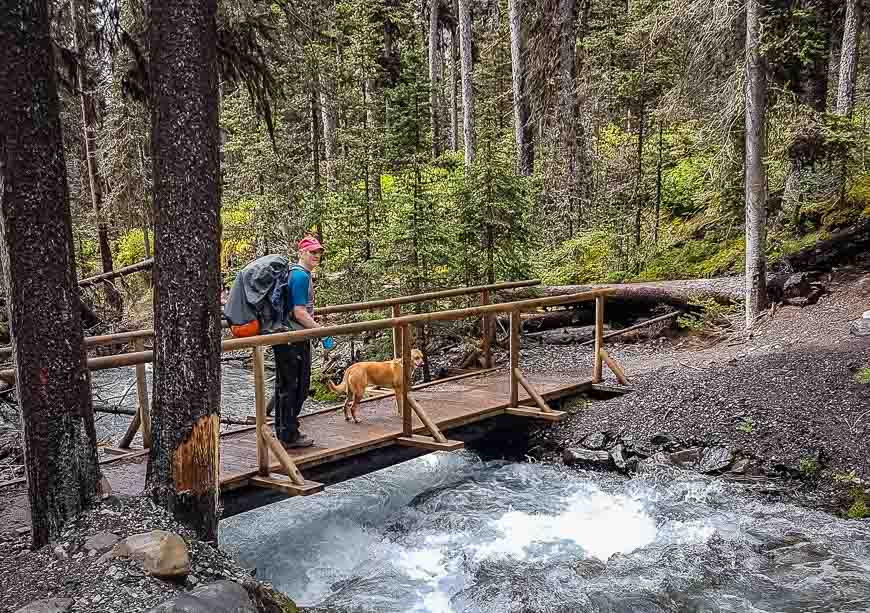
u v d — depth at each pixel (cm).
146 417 639
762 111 1064
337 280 1328
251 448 655
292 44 699
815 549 600
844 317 988
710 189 1362
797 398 807
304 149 1800
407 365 693
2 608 349
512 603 539
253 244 1927
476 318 1212
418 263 1128
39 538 411
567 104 1695
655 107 1642
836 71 1920
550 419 809
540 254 1747
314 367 1286
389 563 632
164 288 423
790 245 1285
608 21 2050
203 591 365
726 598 532
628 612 518
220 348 442
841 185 1292
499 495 776
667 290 1253
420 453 728
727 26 1095
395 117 1264
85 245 2111
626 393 930
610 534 667
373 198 1396
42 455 404
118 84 806
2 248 396
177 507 433
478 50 3397
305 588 596
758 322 1095
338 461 652
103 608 346
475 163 1173
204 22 410
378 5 2192
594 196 1830
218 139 430
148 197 1381
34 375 400
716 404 837
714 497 712
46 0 386
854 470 695
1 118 376
